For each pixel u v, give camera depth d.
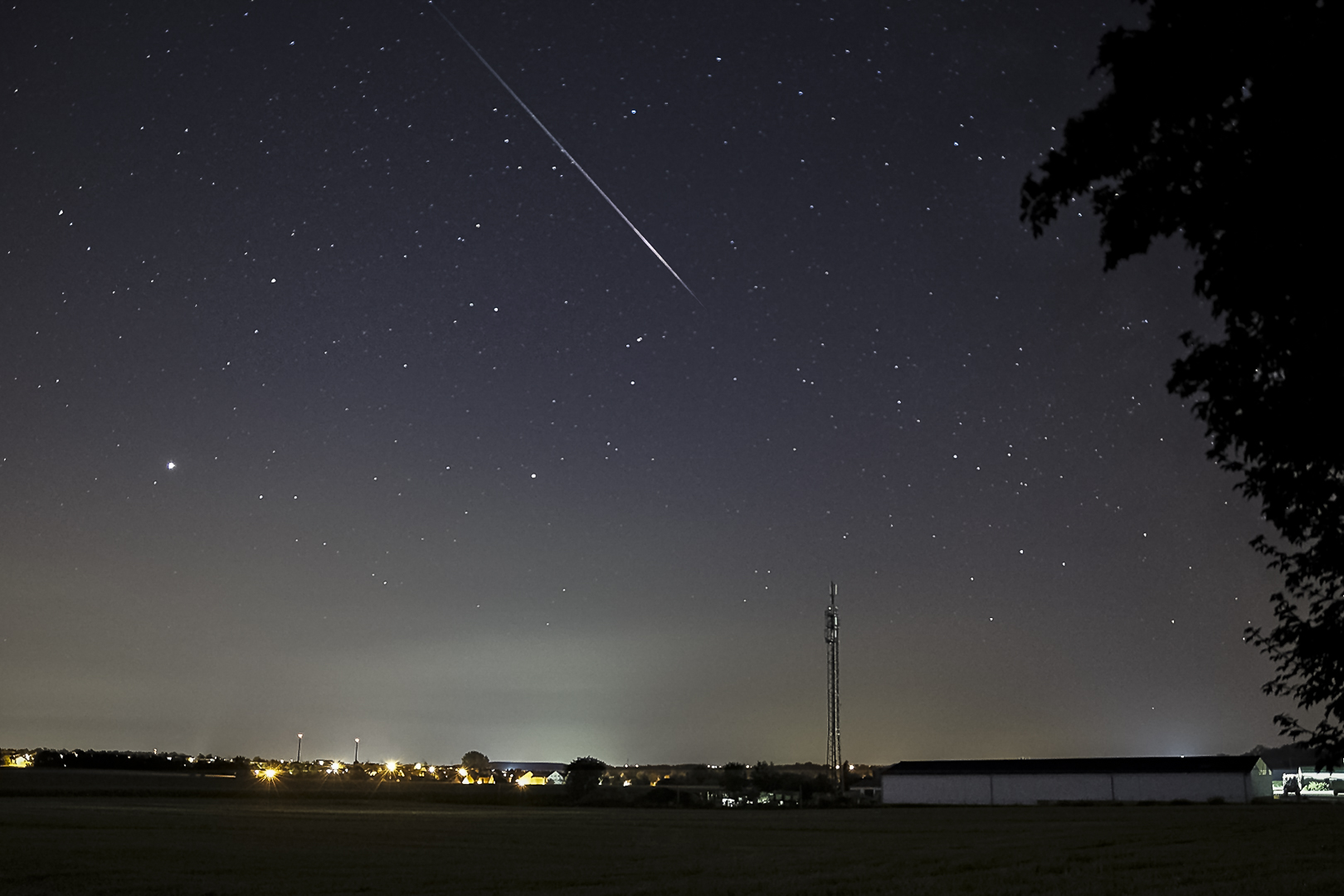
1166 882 23.58
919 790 100.69
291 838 44.69
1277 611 7.71
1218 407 7.60
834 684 105.44
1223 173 7.50
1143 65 7.62
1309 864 28.47
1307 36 7.21
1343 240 7.04
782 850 39.06
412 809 81.69
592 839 46.16
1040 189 8.24
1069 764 98.56
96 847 37.81
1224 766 91.75
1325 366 7.15
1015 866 29.62
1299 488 7.36
